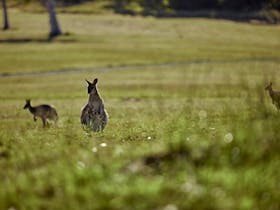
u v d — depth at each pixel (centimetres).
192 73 18062
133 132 4494
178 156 2636
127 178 2406
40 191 2448
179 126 4316
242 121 3428
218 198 2173
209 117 5450
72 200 2298
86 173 2545
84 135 4450
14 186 2562
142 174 2481
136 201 2195
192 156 2598
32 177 2666
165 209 2095
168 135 3822
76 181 2491
